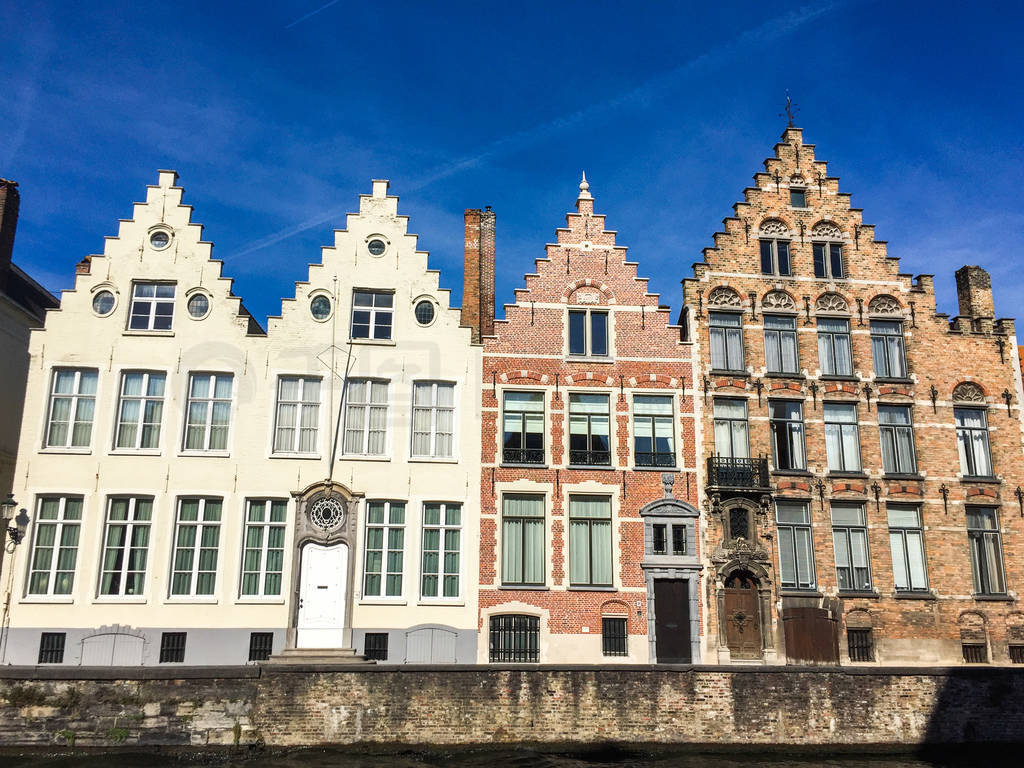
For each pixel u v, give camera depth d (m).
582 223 26.69
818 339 26.72
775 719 18.67
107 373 23.59
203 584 22.64
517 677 18.41
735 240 27.09
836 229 27.64
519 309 25.72
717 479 24.69
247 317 24.41
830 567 24.80
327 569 23.06
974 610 24.88
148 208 24.78
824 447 25.64
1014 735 19.03
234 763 16.73
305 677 17.86
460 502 24.05
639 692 18.56
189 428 23.62
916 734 18.84
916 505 25.67
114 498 22.94
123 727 17.08
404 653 22.73
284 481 23.38
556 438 24.83
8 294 25.52
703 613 23.92
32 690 17.08
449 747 17.92
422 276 25.44
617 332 25.92
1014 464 26.20
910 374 26.55
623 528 24.34
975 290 27.64
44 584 22.20
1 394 24.69
